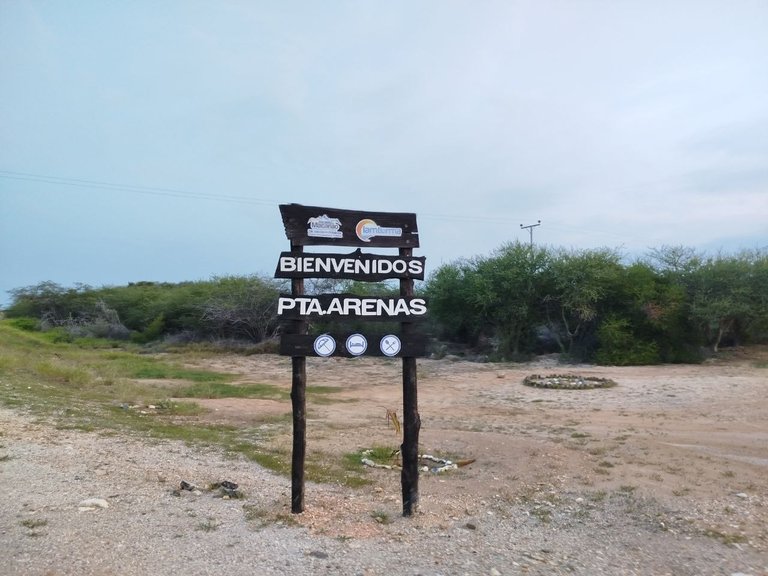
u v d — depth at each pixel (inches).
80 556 199.6
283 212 248.2
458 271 1331.2
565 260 1206.3
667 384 788.0
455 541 233.0
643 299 1108.5
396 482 327.0
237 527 235.9
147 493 277.1
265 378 1017.5
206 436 438.9
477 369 1081.4
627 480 333.4
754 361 1077.1
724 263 1184.8
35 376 724.7
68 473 301.9
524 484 329.1
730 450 418.0
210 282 1793.8
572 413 615.2
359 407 673.6
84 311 2018.9
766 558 229.0
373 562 207.5
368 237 254.4
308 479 323.9
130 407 574.6
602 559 224.8
